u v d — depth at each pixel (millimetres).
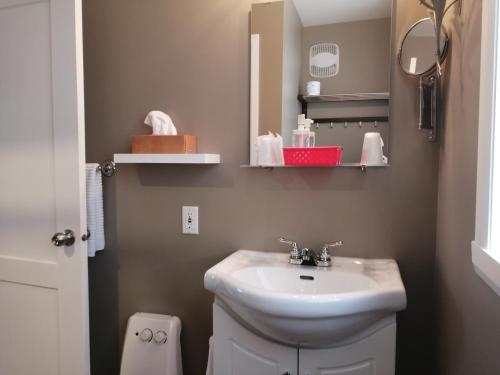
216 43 1457
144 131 1562
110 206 1614
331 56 1330
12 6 1382
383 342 1039
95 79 1608
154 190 1557
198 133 1493
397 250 1314
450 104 1086
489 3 731
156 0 1517
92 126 1623
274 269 1281
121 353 1641
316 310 914
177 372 1496
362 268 1271
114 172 1598
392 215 1313
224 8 1441
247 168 1443
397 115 1291
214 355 1177
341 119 1327
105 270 1636
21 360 1460
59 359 1396
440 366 1180
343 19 1316
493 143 730
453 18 1066
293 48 1364
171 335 1480
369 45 1297
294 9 1359
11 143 1421
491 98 727
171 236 1549
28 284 1424
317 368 1065
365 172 1329
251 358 1123
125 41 1563
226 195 1475
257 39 1397
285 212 1413
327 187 1367
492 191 735
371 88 1301
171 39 1507
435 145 1261
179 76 1505
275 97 1387
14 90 1402
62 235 1325
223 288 1071
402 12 1271
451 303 1044
